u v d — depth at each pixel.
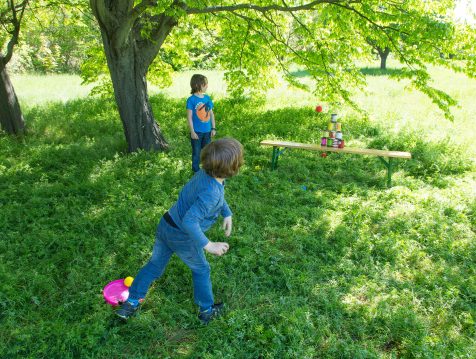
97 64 10.45
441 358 2.88
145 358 2.91
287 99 13.11
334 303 3.46
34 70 23.47
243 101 12.15
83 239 4.36
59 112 10.84
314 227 4.78
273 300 3.54
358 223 4.84
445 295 3.56
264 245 4.39
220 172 2.72
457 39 5.95
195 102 6.10
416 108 11.13
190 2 5.69
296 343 2.98
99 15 6.46
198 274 3.11
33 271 3.82
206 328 3.18
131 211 4.94
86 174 6.32
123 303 3.21
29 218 4.91
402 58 6.44
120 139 8.27
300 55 7.88
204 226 2.94
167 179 6.11
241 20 7.89
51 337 3.04
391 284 3.80
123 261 4.09
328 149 6.34
